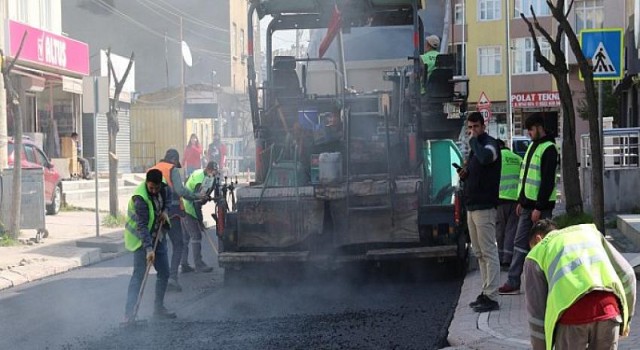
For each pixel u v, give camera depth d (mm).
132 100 38500
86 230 18969
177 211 11578
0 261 13812
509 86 33844
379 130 12758
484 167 9156
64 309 10445
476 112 9359
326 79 15133
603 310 4801
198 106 40875
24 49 25953
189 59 34312
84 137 34594
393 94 12727
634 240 14016
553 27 50281
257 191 11578
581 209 15266
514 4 51219
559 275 4867
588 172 20578
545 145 9594
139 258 9352
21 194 16719
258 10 13602
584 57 12156
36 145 22031
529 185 9648
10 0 26438
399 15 13711
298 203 11453
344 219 11391
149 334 8766
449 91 12656
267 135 13406
